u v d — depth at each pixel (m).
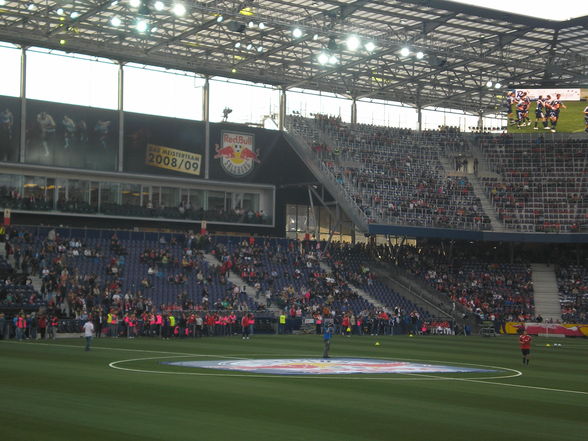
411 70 85.44
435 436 17.53
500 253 90.69
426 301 77.50
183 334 57.66
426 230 81.12
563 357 46.28
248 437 16.69
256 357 39.50
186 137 80.69
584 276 84.75
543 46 80.50
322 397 23.61
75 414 19.05
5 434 16.34
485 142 95.69
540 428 19.03
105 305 59.69
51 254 66.12
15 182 72.00
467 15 69.69
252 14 64.12
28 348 42.50
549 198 88.88
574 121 91.56
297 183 85.19
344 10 66.25
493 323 74.50
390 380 29.28
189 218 80.25
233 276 73.62
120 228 77.31
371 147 91.38
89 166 75.31
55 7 64.44
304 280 76.69
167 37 72.81
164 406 20.81
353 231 90.12
